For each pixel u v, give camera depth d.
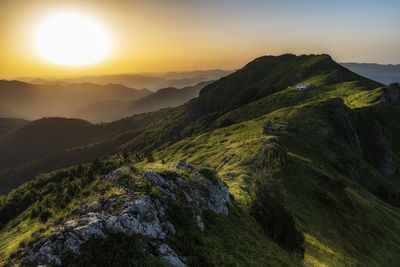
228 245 20.53
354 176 81.12
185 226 18.83
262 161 59.78
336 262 31.59
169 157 119.81
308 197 50.94
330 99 121.75
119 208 16.66
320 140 91.94
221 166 71.81
